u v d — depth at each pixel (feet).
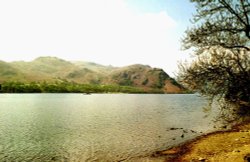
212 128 122.42
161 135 108.99
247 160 46.62
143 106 314.76
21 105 318.24
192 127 128.47
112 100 483.10
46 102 385.91
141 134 112.88
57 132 121.80
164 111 238.07
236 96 49.85
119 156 75.92
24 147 91.09
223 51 49.49
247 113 52.21
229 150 62.54
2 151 85.25
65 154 80.43
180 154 70.64
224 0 46.68
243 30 46.26
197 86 50.31
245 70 48.44
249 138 74.84
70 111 240.32
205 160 56.80
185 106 314.35
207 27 47.98
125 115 200.75
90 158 75.10
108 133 117.50
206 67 48.39
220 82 48.65
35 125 146.30
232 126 108.27
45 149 87.40
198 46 49.55
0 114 209.05
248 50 47.50
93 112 229.66
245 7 46.01
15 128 135.03
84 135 113.19
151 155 74.13
